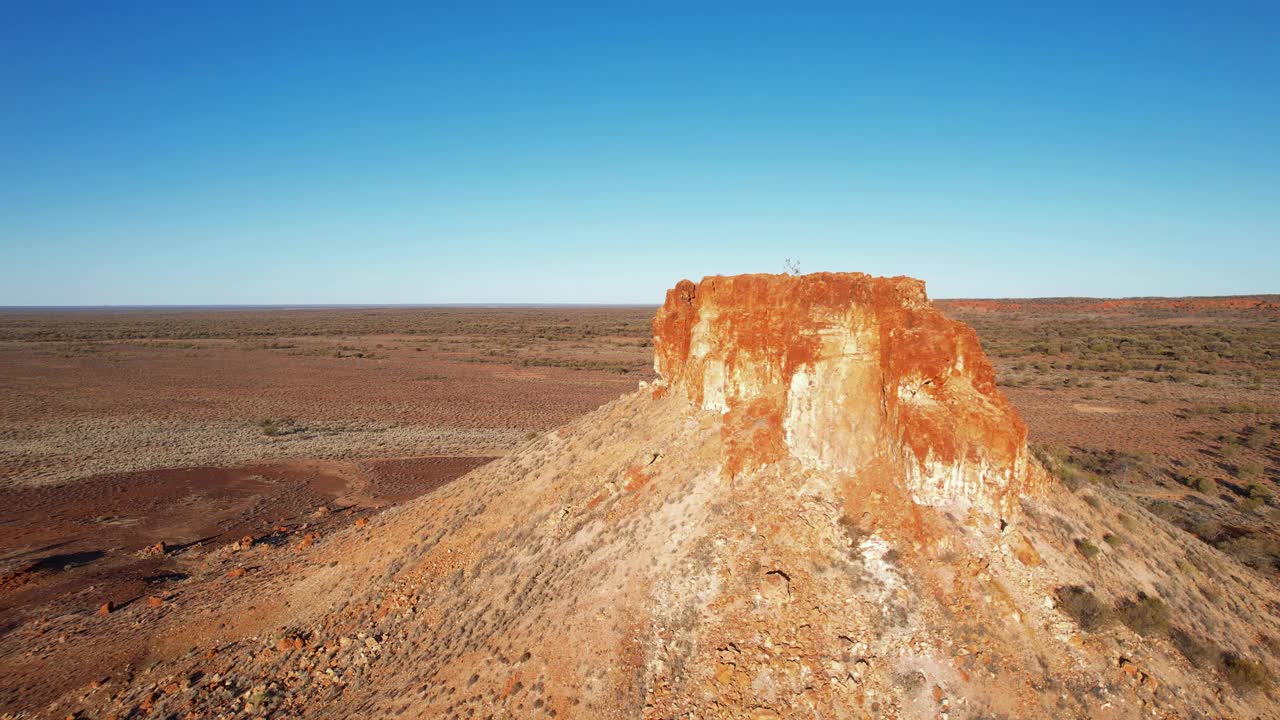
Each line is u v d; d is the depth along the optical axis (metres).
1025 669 13.35
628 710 13.56
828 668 13.41
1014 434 15.88
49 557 28.92
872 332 17.25
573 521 19.92
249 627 21.41
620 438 23.38
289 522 34.19
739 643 14.00
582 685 14.41
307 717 16.67
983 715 12.74
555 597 17.12
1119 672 13.59
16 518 34.47
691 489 17.95
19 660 20.30
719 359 20.72
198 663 19.61
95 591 25.22
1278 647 16.41
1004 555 15.10
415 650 18.17
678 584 15.45
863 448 16.66
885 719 12.77
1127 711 13.04
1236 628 16.88
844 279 17.59
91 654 20.47
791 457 17.30
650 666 14.16
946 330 16.62
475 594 19.38
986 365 17.22
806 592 14.56
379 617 20.09
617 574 16.62
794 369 17.48
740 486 17.16
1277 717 13.85
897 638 13.70
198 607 22.97
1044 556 15.81
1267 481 38.75
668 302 25.75
